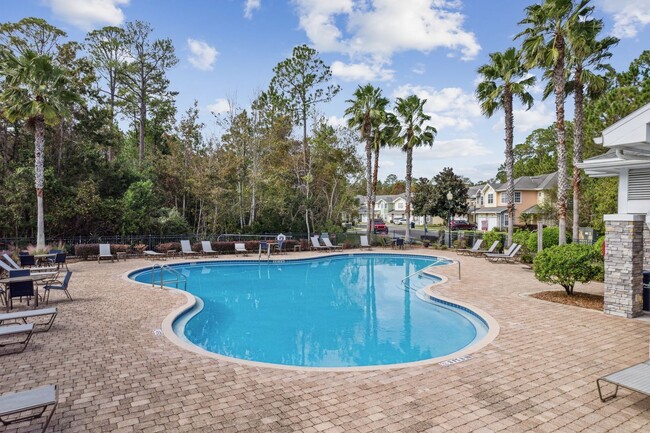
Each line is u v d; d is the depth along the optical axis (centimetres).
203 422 407
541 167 5041
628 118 591
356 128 2920
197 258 2033
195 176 2627
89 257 1923
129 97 3578
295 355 762
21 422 400
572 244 1099
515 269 1670
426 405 451
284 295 1318
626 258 857
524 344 681
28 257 1395
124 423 404
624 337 720
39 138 1803
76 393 476
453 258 2084
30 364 572
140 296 1077
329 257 2248
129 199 2348
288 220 3072
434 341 845
